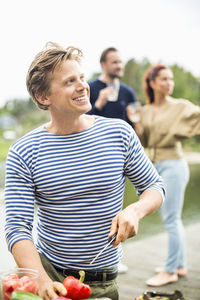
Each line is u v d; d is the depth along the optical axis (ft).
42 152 5.24
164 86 11.69
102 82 12.23
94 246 5.29
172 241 12.04
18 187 5.23
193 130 11.51
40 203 5.41
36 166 5.23
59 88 5.05
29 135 5.42
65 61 5.04
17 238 4.96
